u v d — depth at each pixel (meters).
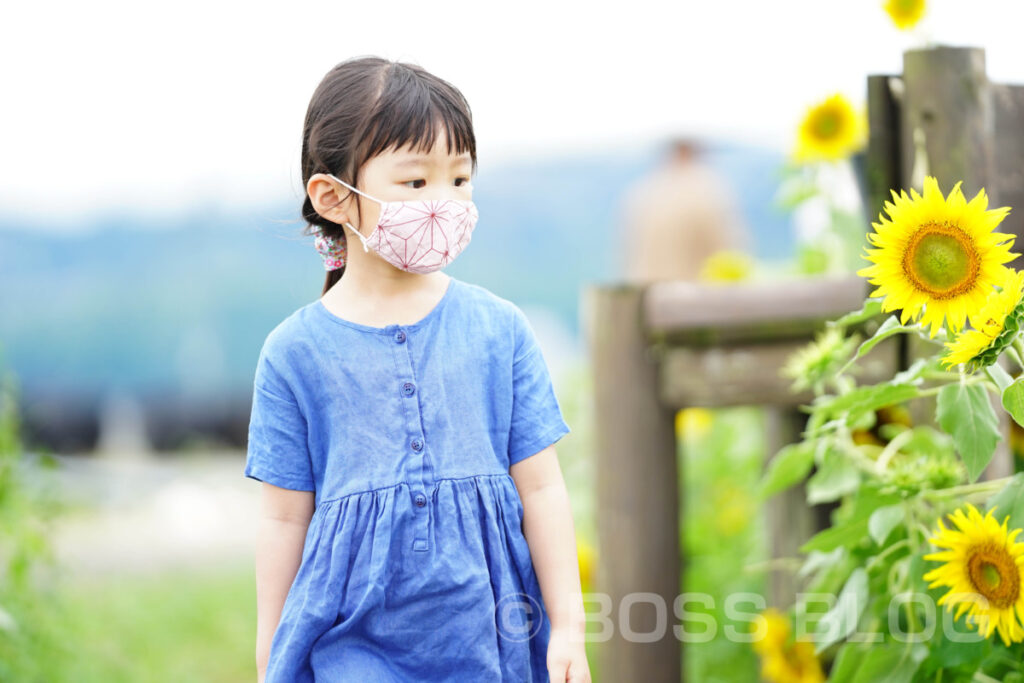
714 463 5.42
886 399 2.57
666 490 3.90
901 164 2.98
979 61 2.88
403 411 2.22
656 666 3.88
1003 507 2.42
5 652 3.85
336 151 2.27
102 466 10.74
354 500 2.18
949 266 2.23
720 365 3.74
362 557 2.16
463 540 2.18
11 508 4.07
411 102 2.22
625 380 3.92
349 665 2.14
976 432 2.35
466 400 2.25
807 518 4.24
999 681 2.64
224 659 5.62
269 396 2.28
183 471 10.63
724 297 3.71
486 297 2.39
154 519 9.30
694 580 4.95
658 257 12.37
